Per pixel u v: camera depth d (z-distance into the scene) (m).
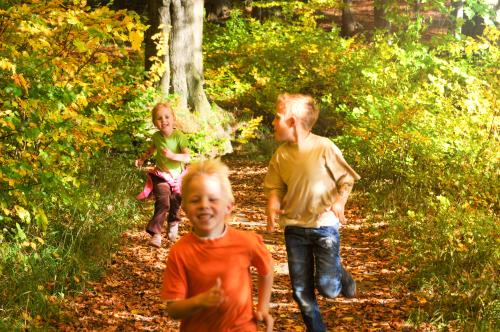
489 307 7.18
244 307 3.95
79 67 8.34
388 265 9.30
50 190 7.87
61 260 7.96
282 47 23.44
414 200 12.12
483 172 11.30
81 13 7.65
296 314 7.43
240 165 18.47
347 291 6.31
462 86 17.06
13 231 8.08
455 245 9.06
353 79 20.81
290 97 5.75
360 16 36.88
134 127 14.16
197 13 18.86
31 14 7.17
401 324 7.04
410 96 14.81
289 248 5.88
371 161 14.50
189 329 3.94
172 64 18.42
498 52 15.64
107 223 9.84
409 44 19.41
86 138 8.46
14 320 6.48
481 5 22.31
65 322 6.86
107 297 7.64
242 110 21.33
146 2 32.75
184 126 17.83
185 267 3.89
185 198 3.87
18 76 6.67
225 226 3.99
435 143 12.46
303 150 5.75
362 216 12.20
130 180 12.88
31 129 6.75
